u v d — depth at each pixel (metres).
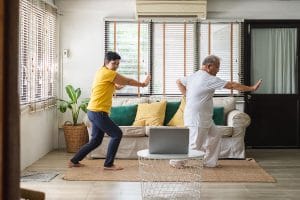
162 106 6.12
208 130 4.88
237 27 6.77
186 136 3.43
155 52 6.80
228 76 6.81
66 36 6.72
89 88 6.77
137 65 6.80
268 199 3.73
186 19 6.68
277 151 6.55
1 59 0.67
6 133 0.68
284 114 6.85
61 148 6.72
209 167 5.11
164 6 6.48
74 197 3.78
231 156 5.72
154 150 3.44
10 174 0.69
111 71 4.77
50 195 3.84
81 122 6.68
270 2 6.78
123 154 5.74
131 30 6.77
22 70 5.01
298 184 4.33
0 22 0.67
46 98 6.10
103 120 4.81
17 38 0.71
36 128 5.62
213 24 6.76
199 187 4.04
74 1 6.70
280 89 6.88
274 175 4.78
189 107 4.81
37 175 4.69
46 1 5.93
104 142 5.72
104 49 6.76
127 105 6.23
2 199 0.67
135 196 3.82
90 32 6.74
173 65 6.81
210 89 4.72
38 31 5.67
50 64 6.36
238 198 3.76
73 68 6.76
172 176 4.47
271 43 6.86
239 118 5.72
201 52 6.79
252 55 6.88
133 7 6.76
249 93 6.86
